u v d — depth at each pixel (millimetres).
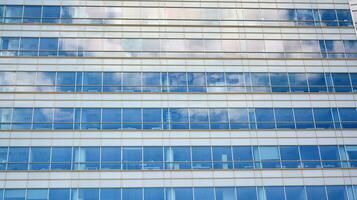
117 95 53531
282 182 50312
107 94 53500
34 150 50031
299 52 58062
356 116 54469
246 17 59688
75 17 57719
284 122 53531
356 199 50031
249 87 55344
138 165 50031
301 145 52406
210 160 50875
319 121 53906
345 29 59906
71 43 56281
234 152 51469
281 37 58781
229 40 58062
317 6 61125
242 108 54000
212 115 53344
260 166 51000
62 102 52750
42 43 56031
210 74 55750
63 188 48469
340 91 55844
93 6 58500
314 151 52188
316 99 55125
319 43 58812
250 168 50781
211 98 54281
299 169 51062
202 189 49406
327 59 57750
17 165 49188
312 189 50188
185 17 58906
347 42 59125
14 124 51156
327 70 57094
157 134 51781
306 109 54469
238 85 55375
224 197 49219
